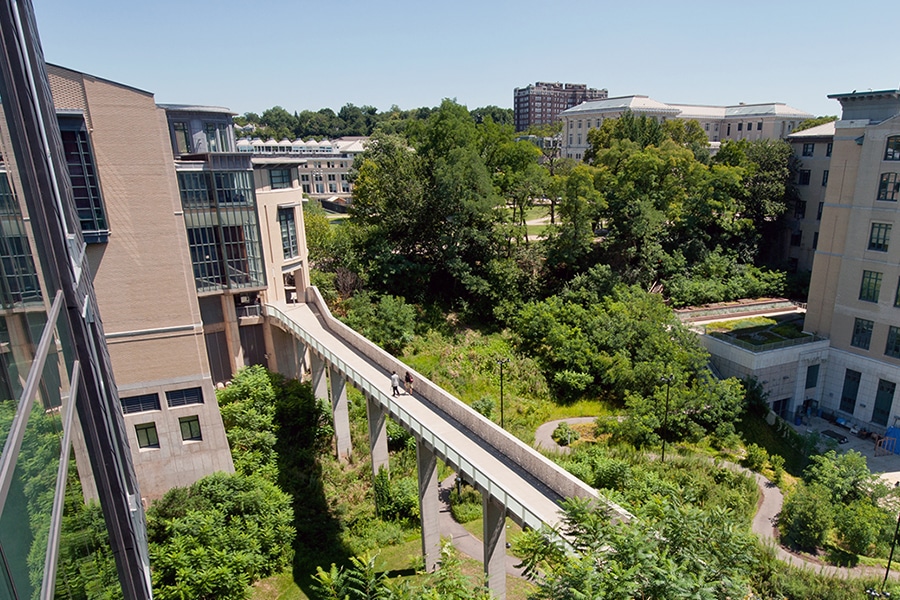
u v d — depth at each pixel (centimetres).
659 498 1463
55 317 775
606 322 4650
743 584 1232
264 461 3184
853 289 4319
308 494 3102
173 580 2402
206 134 3647
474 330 5175
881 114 4106
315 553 2764
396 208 5344
